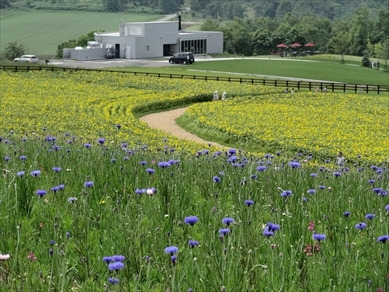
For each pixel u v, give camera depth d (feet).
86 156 70.03
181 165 65.82
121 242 37.60
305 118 241.14
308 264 34.42
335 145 187.52
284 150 188.14
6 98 268.41
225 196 51.88
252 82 364.38
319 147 186.09
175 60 533.96
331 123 230.07
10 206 45.32
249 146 200.44
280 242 37.40
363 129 220.02
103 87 327.06
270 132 208.74
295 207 47.11
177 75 388.37
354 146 186.60
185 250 36.96
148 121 257.34
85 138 155.74
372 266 34.78
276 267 33.22
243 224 40.29
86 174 58.44
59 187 44.86
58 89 310.24
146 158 73.51
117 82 347.56
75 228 40.29
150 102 289.74
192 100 313.32
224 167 64.54
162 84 347.56
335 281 33.06
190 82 359.66
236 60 583.17
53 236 39.47
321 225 43.09
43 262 35.55
